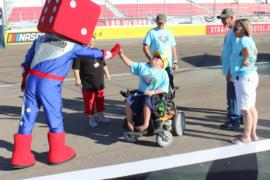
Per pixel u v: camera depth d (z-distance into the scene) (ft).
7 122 25.58
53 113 18.26
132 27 83.61
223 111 27.43
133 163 18.61
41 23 18.37
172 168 18.10
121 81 38.47
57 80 18.04
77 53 18.21
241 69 19.76
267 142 20.99
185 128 23.53
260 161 18.78
